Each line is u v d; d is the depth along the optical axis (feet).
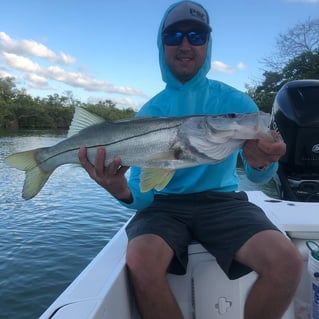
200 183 8.62
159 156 7.45
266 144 6.91
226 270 7.26
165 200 8.69
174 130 7.39
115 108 280.92
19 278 21.77
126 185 7.98
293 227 8.93
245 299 7.24
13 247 26.94
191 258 7.77
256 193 12.12
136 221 8.26
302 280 8.56
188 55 9.48
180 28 9.44
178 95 9.71
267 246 6.86
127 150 7.56
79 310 5.38
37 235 29.81
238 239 7.30
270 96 105.29
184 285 7.70
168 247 7.22
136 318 7.48
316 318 7.79
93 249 26.66
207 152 7.27
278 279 6.57
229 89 9.66
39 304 19.04
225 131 7.02
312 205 10.49
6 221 34.17
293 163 12.03
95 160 7.56
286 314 8.34
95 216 35.83
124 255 7.45
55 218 35.17
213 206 8.31
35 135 195.00
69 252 25.99
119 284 6.52
